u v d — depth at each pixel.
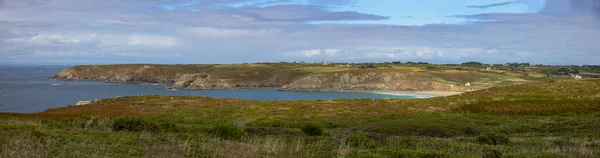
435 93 161.50
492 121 35.66
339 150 15.22
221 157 13.00
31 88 168.50
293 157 13.71
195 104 54.34
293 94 161.62
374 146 17.62
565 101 46.81
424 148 17.19
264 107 50.16
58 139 14.73
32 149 12.17
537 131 29.61
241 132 20.52
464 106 48.06
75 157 11.63
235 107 50.41
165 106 51.97
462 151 16.22
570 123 31.91
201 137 18.02
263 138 19.98
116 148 13.58
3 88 165.88
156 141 15.98
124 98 60.59
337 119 40.19
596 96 53.06
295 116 42.34
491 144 20.03
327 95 156.12
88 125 22.89
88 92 153.38
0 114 35.22
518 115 40.09
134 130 21.38
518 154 15.16
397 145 18.20
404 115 42.66
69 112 43.06
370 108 49.12
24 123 22.09
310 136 22.64
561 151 16.88
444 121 30.58
